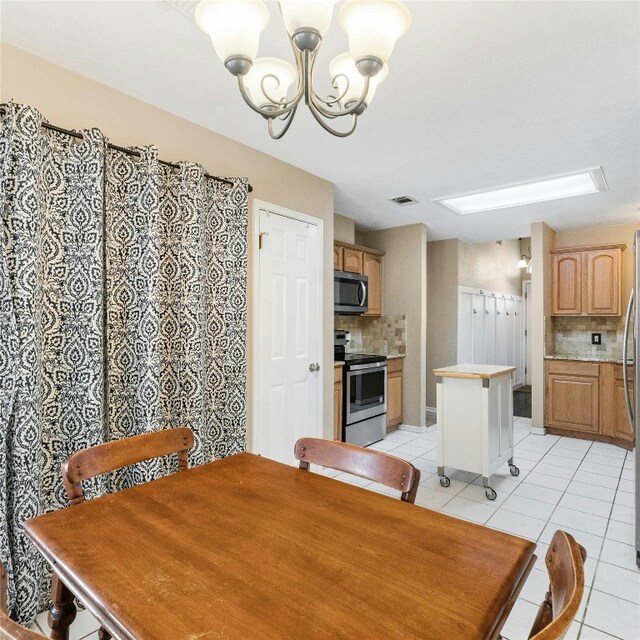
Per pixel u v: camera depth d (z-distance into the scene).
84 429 1.83
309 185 3.21
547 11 1.52
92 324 1.85
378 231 5.05
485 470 2.94
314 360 3.28
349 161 2.97
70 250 1.83
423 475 3.40
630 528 2.50
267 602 0.75
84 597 0.79
